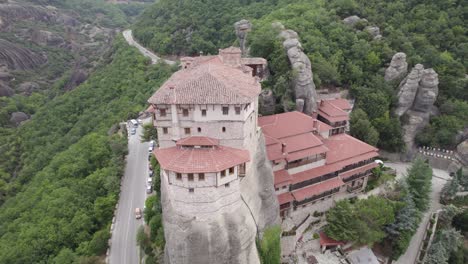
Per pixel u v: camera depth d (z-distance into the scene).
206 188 42.44
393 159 93.38
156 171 68.94
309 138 66.00
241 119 45.38
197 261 44.09
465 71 99.81
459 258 71.19
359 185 73.44
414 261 67.44
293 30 99.56
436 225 75.50
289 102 78.38
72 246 66.19
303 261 58.31
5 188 99.94
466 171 85.38
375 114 90.31
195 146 45.66
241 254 45.56
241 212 46.53
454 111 94.69
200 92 45.22
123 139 89.69
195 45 146.88
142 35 183.62
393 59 96.62
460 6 112.12
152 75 137.62
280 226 56.44
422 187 73.50
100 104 133.50
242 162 43.69
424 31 110.81
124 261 59.16
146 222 63.41
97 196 75.50
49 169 92.38
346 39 104.69
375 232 61.50
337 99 87.88
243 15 147.25
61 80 184.25
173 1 187.12
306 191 63.44
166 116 46.50
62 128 125.81
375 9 120.69
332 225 60.66
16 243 66.75
